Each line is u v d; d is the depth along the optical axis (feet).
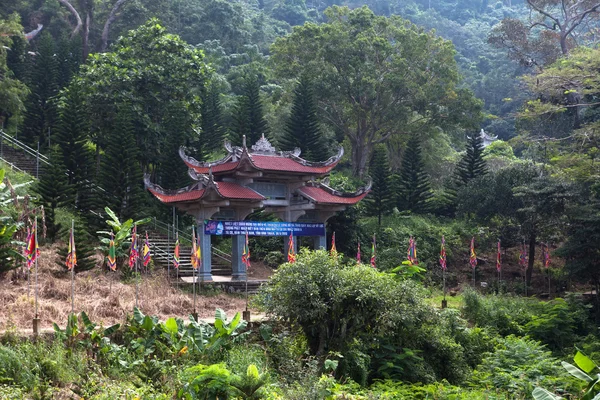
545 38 193.67
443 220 147.54
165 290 85.20
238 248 98.02
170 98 130.41
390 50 159.94
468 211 139.44
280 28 284.20
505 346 81.05
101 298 76.18
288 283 69.00
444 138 209.56
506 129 266.16
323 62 159.22
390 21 175.11
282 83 187.42
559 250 115.14
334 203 102.89
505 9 381.40
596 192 119.14
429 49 167.43
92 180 109.50
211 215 94.48
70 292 75.72
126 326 61.57
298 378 60.95
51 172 93.25
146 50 132.26
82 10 203.82
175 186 117.39
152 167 132.57
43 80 137.39
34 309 67.41
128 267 88.69
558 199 120.57
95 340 58.13
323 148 137.90
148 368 55.42
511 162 181.78
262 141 101.04
